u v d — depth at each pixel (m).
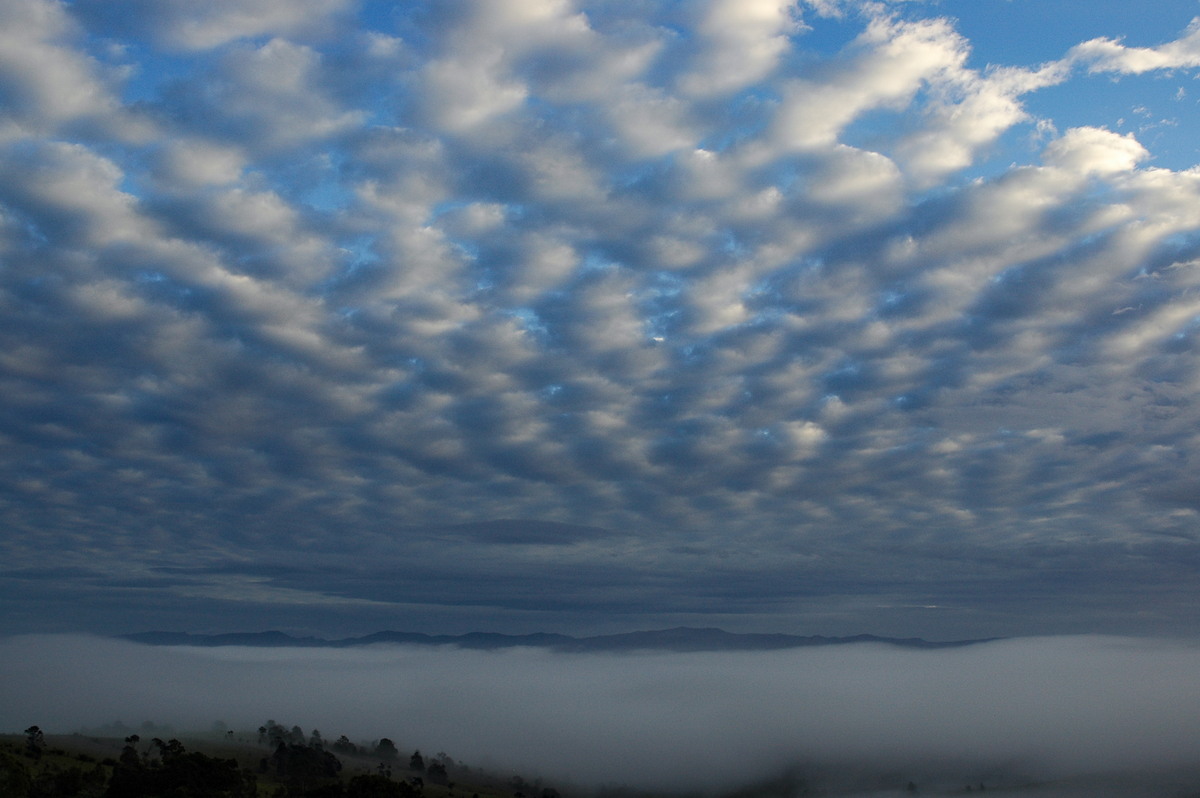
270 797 159.50
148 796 127.25
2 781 123.94
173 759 140.62
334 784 144.38
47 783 131.50
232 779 140.50
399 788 143.75
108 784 135.75
